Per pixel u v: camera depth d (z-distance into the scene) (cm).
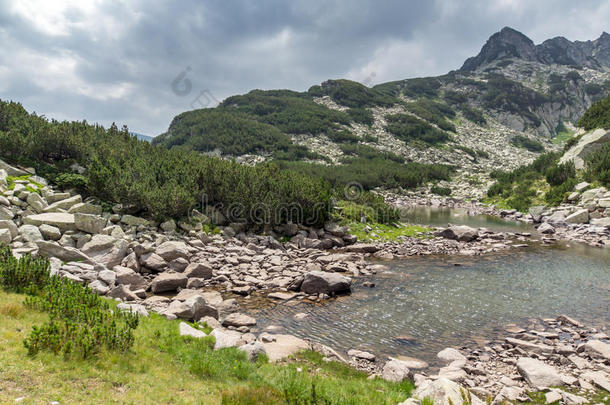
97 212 3381
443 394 1032
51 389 846
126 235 3209
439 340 1755
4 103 4338
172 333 1403
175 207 3747
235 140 16800
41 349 995
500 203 8869
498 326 1941
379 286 2702
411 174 12606
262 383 1093
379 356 1569
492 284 2770
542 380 1291
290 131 19225
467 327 1922
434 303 2314
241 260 3238
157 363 1123
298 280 2580
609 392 1222
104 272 2309
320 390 1060
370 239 4688
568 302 2347
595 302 2345
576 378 1342
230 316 1941
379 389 1172
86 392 873
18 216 2875
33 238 2609
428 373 1412
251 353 1322
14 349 974
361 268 3253
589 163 7488
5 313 1197
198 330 1508
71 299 1326
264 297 2391
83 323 1209
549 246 4450
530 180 8850
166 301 2122
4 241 2409
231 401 934
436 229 5466
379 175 12425
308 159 15675
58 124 4194
